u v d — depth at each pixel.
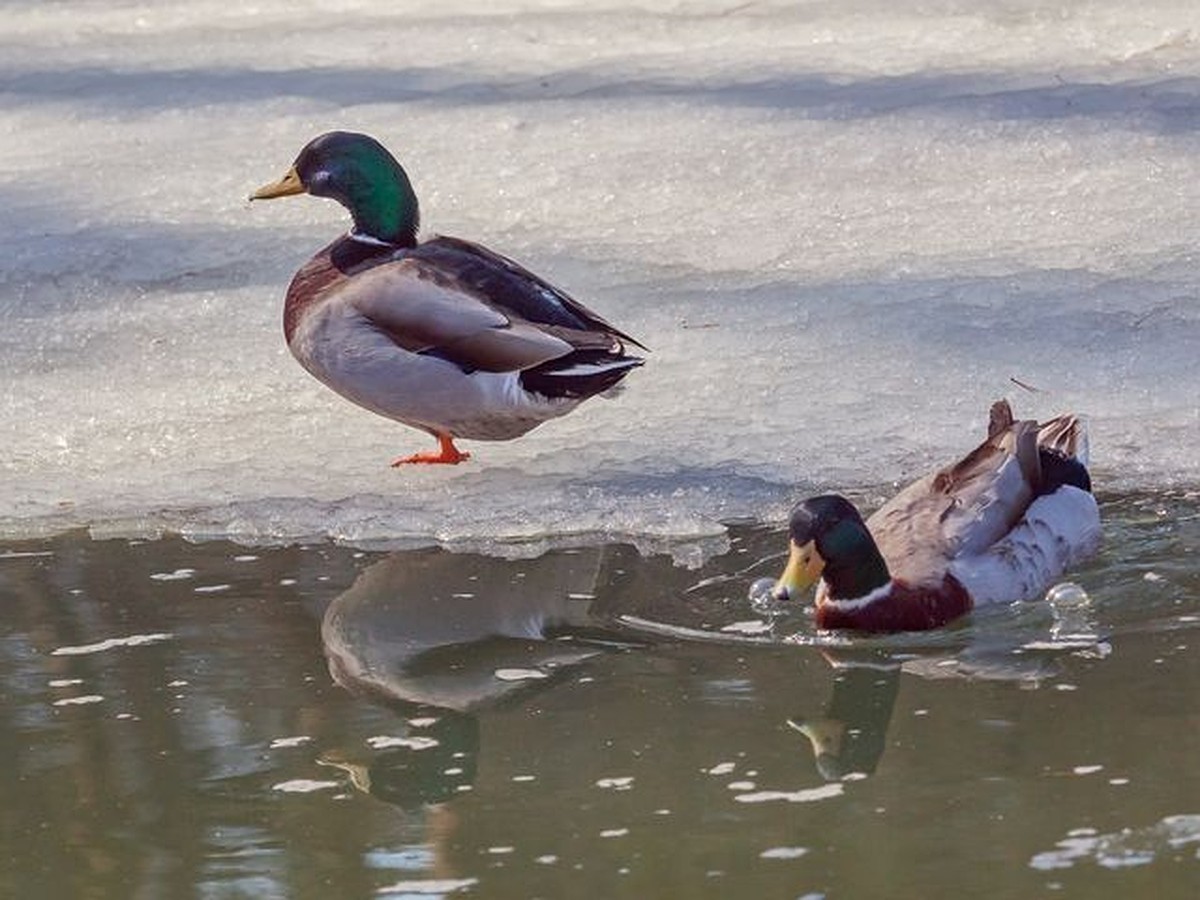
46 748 8.76
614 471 11.70
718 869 7.46
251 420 12.73
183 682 9.37
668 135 17.50
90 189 17.08
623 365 11.54
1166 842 7.47
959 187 15.85
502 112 18.55
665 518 11.08
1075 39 19.61
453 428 11.81
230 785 8.37
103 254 15.56
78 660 9.66
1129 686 8.83
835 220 15.38
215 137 18.45
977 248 14.55
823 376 12.70
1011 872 7.32
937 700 8.84
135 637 9.91
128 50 21.98
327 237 15.75
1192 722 8.43
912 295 13.80
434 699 9.12
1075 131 16.81
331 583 10.52
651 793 8.09
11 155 18.25
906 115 17.50
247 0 24.36
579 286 14.39
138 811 8.18
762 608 9.99
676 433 12.09
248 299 14.66
